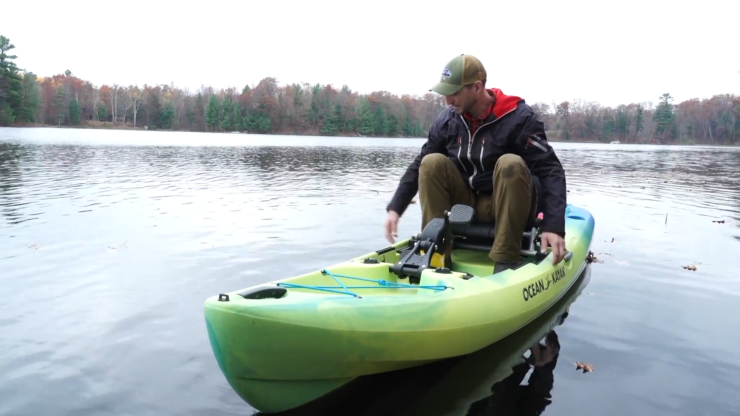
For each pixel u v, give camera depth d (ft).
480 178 13.00
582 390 9.53
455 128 13.19
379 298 9.20
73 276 15.94
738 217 28.09
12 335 11.79
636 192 39.68
